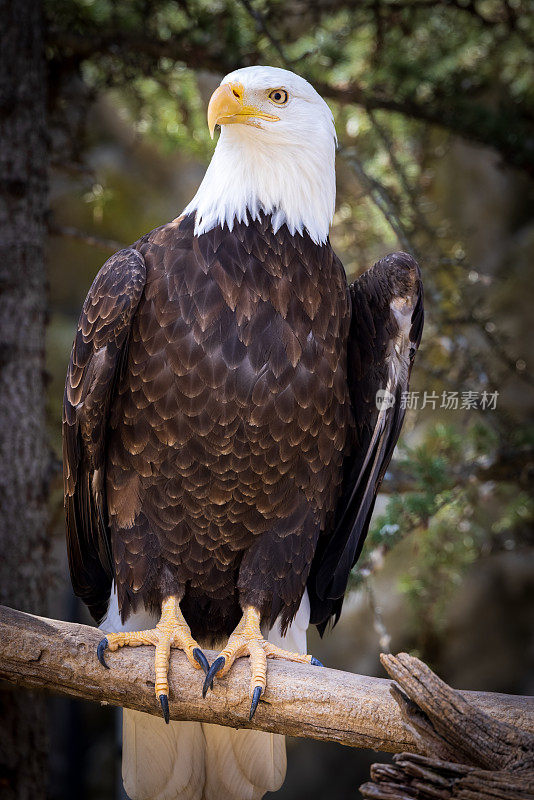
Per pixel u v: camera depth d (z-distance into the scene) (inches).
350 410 262.8
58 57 363.9
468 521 375.2
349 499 271.0
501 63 415.2
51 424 398.3
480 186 627.8
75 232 345.7
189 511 243.8
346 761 609.0
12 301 324.8
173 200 710.5
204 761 254.1
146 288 239.1
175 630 222.1
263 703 205.6
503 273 445.4
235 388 234.5
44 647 210.1
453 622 592.4
